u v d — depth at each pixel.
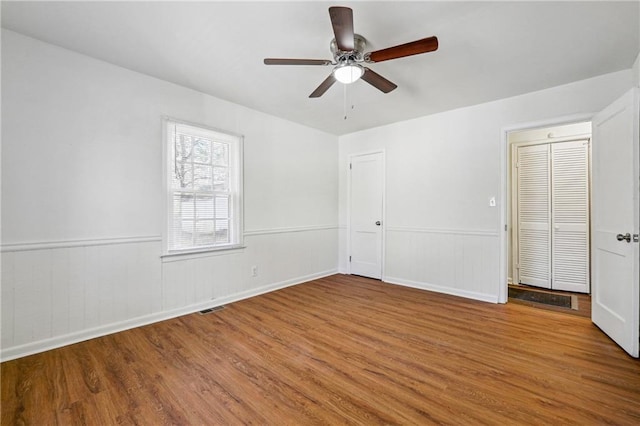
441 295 3.76
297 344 2.41
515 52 2.40
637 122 2.17
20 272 2.21
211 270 3.35
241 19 2.00
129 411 1.62
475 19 1.99
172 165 3.07
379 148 4.53
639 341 2.17
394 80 2.90
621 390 1.78
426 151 4.01
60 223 2.38
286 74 2.81
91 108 2.53
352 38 1.81
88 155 2.52
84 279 2.50
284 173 4.18
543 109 3.12
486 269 3.51
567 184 3.87
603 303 2.61
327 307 3.32
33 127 2.26
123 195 2.71
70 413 1.61
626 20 1.99
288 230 4.23
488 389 1.80
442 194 3.86
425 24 2.04
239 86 3.08
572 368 2.03
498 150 3.41
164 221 2.97
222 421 1.55
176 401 1.71
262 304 3.43
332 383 1.88
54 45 2.34
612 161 2.47
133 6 1.88
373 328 2.73
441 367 2.05
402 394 1.76
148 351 2.30
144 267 2.84
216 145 3.45
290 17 1.98
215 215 3.44
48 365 2.08
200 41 2.28
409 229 4.18
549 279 4.00
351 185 4.93
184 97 3.11
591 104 2.85
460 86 3.05
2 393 1.77
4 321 2.15
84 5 1.87
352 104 3.58
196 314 3.11
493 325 2.78
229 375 1.97
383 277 4.48
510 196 4.30
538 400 1.70
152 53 2.45
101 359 2.17
